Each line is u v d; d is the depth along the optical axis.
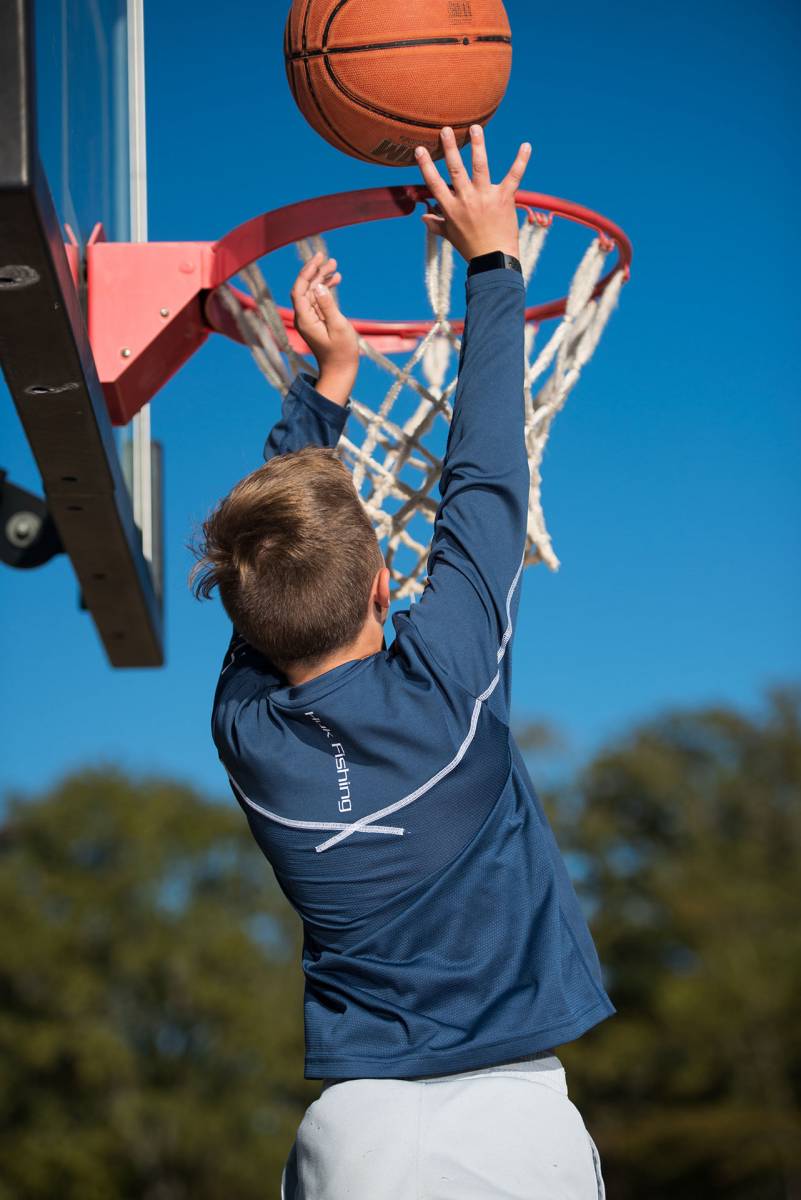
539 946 1.75
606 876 30.84
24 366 2.28
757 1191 26.03
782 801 32.28
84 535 3.11
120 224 3.20
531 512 3.03
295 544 1.82
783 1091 26.08
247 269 2.94
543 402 3.07
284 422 2.31
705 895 28.97
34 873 27.27
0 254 1.95
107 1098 25.14
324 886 1.79
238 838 28.47
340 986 1.77
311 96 2.56
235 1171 24.66
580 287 3.04
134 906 26.80
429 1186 1.64
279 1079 25.55
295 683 1.88
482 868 1.77
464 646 1.80
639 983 28.89
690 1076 26.50
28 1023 25.30
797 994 26.55
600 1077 26.94
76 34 2.61
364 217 2.76
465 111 2.55
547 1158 1.67
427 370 3.21
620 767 32.41
